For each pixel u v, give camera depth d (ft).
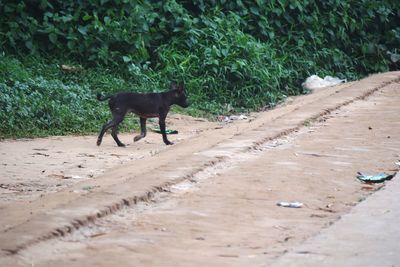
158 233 27.89
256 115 62.34
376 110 54.85
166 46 69.92
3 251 24.91
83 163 42.75
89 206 29.99
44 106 54.85
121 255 25.39
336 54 79.36
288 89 73.10
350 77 79.05
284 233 27.94
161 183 33.94
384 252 25.21
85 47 67.10
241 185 34.58
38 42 67.36
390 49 85.35
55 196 33.22
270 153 41.32
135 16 68.49
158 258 25.09
